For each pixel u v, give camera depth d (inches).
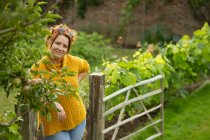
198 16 657.6
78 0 682.2
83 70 168.2
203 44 319.9
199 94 322.7
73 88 112.7
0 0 87.8
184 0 667.4
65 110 158.9
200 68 327.6
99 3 701.9
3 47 98.5
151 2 682.2
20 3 84.8
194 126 261.1
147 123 261.6
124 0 701.3
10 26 92.6
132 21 676.1
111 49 502.3
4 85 103.5
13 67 101.9
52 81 110.0
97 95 188.5
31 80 105.8
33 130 142.9
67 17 636.1
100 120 189.9
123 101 227.1
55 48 151.8
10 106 258.8
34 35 99.2
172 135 247.1
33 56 105.0
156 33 626.8
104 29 674.2
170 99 306.0
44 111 108.1
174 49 295.0
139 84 221.5
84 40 466.6
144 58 261.9
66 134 161.0
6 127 108.0
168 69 275.4
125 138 212.8
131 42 665.6
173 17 677.3
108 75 228.5
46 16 96.0
